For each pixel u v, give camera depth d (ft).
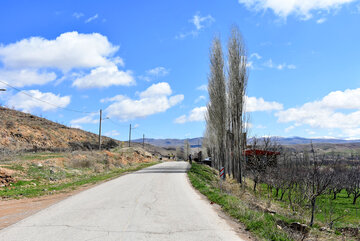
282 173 71.92
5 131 119.03
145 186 56.03
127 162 148.36
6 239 19.58
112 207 32.83
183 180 70.18
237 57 90.43
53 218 26.71
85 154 116.37
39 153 101.91
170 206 34.30
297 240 23.03
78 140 173.27
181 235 21.35
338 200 103.50
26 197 43.29
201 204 36.73
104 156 127.34
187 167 134.51
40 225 23.82
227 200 37.55
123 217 27.32
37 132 140.36
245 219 27.22
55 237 20.08
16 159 77.51
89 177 78.23
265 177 74.28
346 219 58.95
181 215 29.07
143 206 33.73
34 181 61.67
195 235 21.49
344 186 102.17
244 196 52.37
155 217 27.66
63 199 40.06
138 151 212.64
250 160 79.51
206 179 82.28
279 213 39.93
